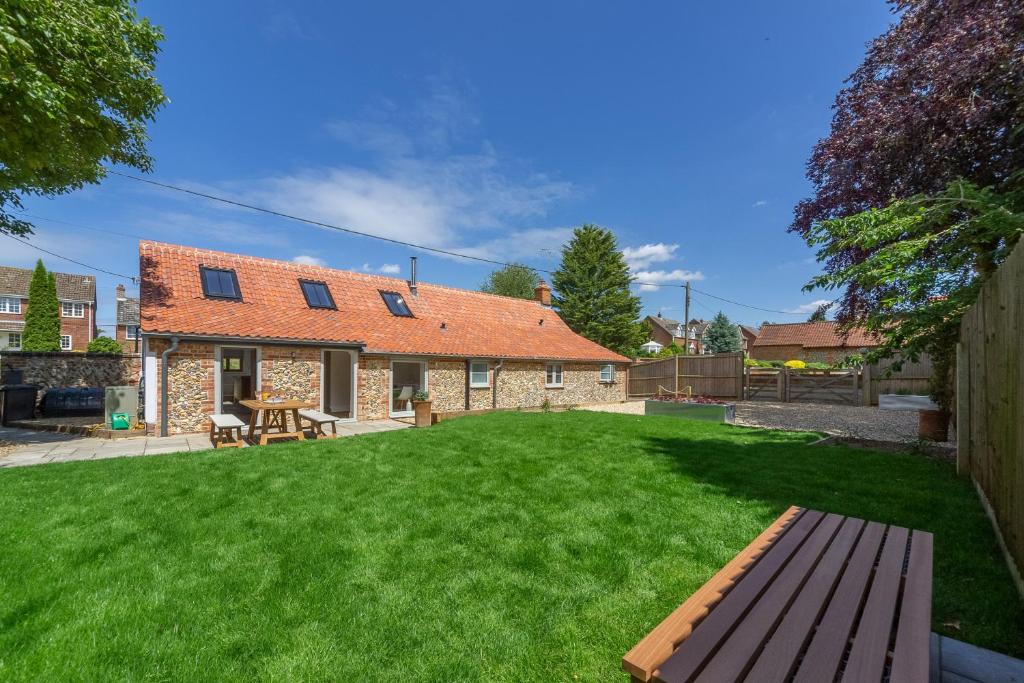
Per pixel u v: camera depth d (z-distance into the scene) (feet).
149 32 27.53
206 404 35.65
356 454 24.81
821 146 33.94
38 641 8.32
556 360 61.46
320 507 15.92
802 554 8.01
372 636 8.55
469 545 12.67
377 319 50.26
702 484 18.58
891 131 26.11
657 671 4.82
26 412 40.37
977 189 21.91
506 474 20.27
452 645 8.29
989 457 14.26
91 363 51.39
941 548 12.39
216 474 20.48
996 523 13.08
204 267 43.70
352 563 11.59
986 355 14.53
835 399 59.52
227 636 8.55
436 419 40.96
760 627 5.58
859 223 21.31
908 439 30.48
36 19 20.02
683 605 6.48
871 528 9.49
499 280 147.33
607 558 11.84
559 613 9.30
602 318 121.80
